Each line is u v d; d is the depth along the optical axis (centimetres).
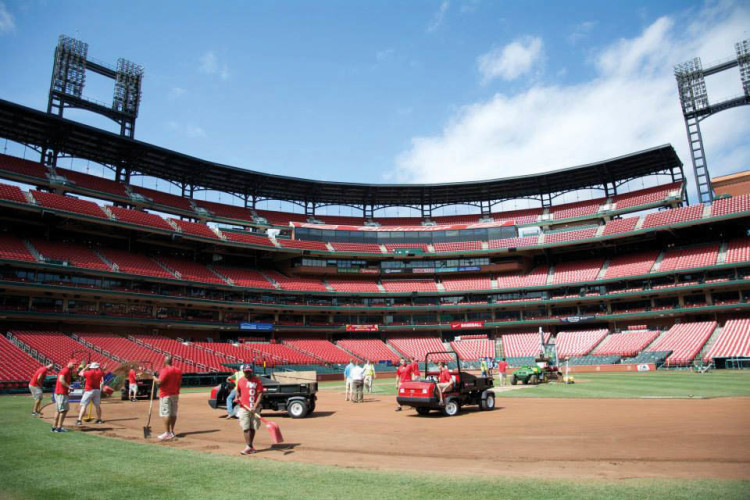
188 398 3175
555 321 6944
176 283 5703
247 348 5928
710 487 795
